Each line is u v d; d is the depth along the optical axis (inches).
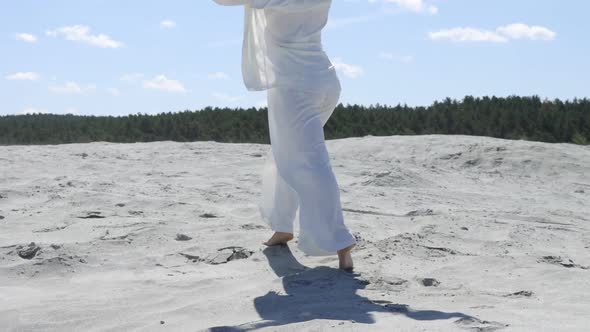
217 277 171.3
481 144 531.5
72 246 197.2
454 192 363.9
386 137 601.9
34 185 312.5
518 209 317.4
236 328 125.9
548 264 191.6
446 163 494.3
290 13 178.4
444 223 245.1
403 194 337.4
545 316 134.0
